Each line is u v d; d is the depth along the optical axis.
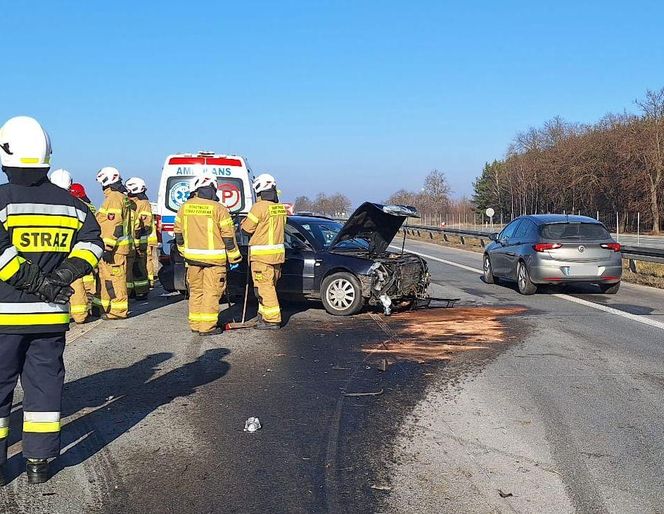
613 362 7.42
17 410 5.69
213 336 8.82
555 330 9.29
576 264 12.64
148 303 11.88
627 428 5.30
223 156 13.79
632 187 54.97
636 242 38.78
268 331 9.22
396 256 11.00
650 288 14.41
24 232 4.04
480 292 13.66
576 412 5.69
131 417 5.56
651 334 8.99
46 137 4.15
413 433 5.20
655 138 53.41
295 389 6.39
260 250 9.27
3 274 3.89
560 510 3.92
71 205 4.22
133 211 10.42
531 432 5.21
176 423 5.42
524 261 13.09
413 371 7.06
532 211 77.50
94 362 7.38
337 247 10.70
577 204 63.53
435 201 75.88
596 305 11.70
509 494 4.13
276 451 4.84
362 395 6.20
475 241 32.50
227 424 5.40
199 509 3.95
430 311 11.00
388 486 4.25
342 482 4.32
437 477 4.39
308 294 10.60
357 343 8.45
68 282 4.04
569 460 4.66
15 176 4.08
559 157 65.38
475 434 5.17
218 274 8.80
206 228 8.69
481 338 8.75
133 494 4.14
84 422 5.44
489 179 95.81
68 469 4.51
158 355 7.73
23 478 4.35
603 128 62.22
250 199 13.93
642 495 4.12
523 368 7.16
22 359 4.19
